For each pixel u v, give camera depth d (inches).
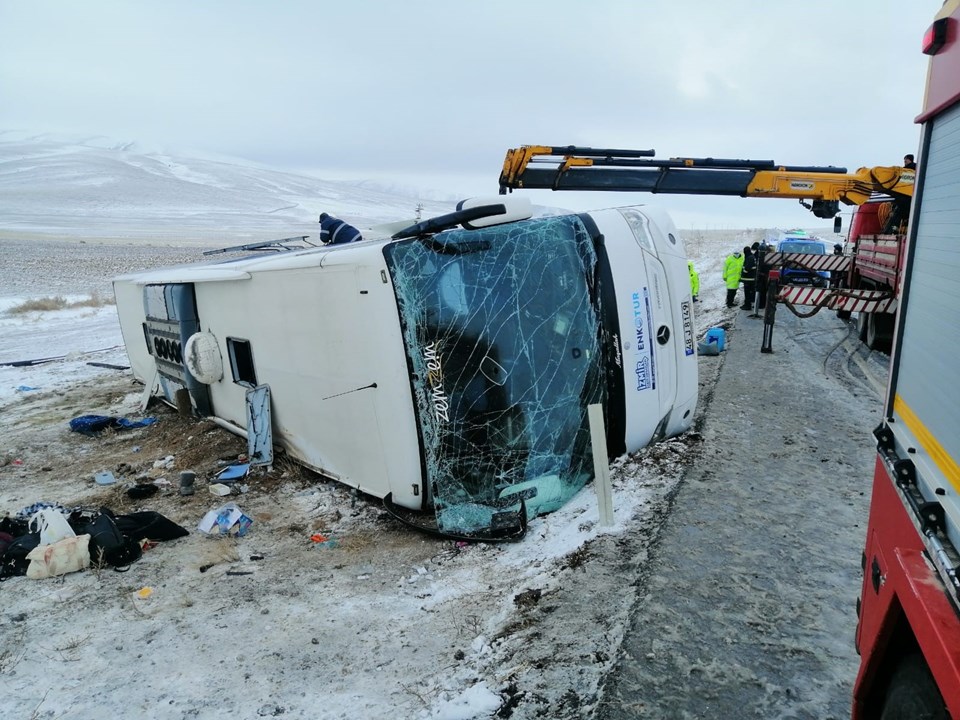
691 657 133.2
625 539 186.5
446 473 218.5
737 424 281.6
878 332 432.1
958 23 74.1
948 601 66.5
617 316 236.5
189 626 177.6
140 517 243.0
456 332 217.8
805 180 413.1
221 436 365.4
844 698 120.0
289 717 136.9
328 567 208.5
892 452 92.5
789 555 171.0
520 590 170.4
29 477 332.5
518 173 409.1
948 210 76.3
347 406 243.9
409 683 142.9
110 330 883.4
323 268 239.0
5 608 192.2
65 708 145.8
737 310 634.8
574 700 124.6
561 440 230.1
